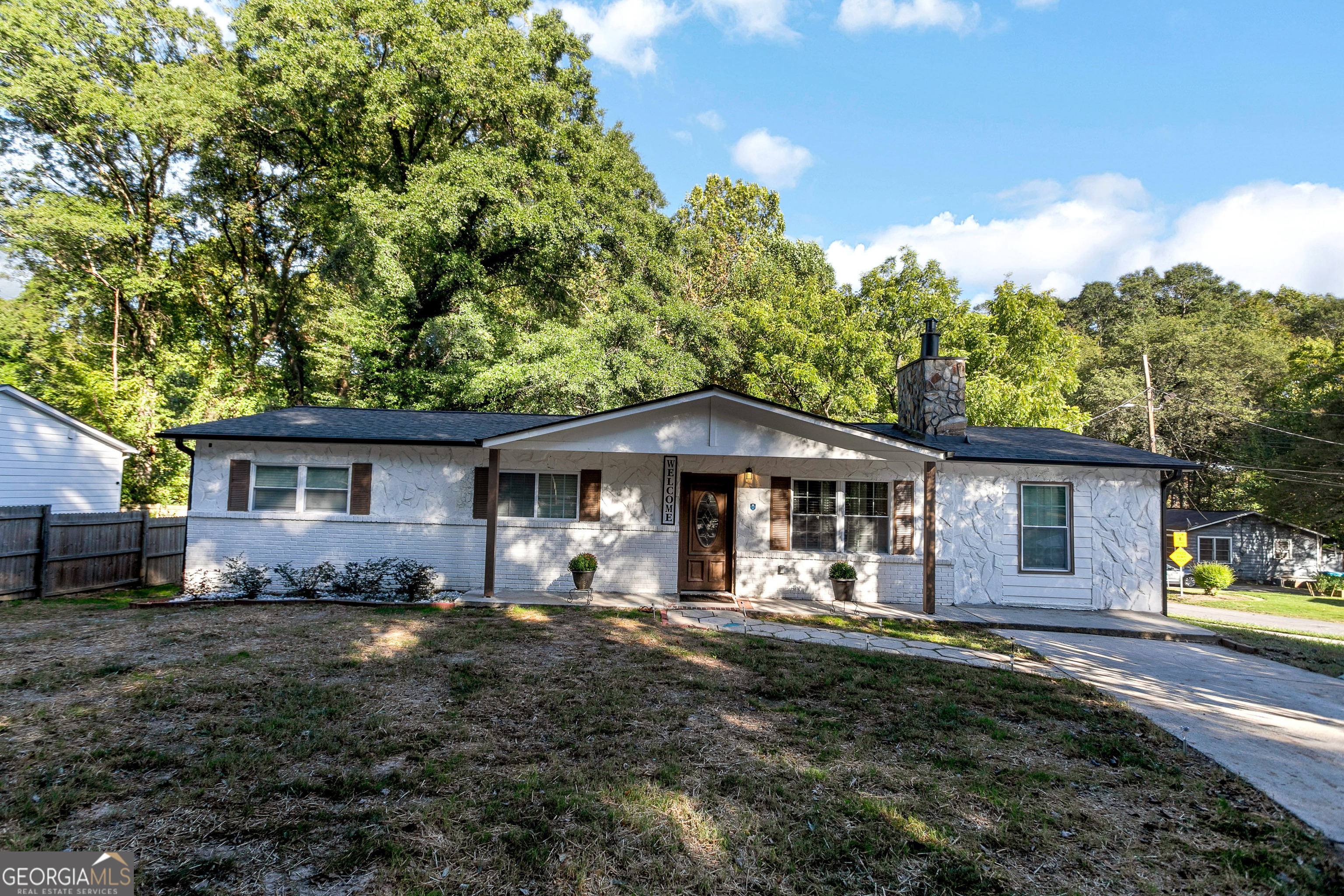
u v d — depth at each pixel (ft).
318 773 15.19
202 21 76.23
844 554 41.24
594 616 34.22
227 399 74.02
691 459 42.22
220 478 39.58
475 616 33.50
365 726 18.01
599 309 83.35
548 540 41.01
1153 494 41.68
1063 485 41.75
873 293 90.79
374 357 72.28
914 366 43.98
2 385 48.42
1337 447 97.45
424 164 73.26
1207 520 110.11
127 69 71.77
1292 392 114.62
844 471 42.06
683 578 42.04
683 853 12.42
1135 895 11.54
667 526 41.29
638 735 18.06
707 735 18.21
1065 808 14.67
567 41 80.79
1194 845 13.26
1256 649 31.99
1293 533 106.01
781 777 15.72
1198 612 60.59
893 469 41.78
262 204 83.51
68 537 40.78
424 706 19.75
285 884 11.10
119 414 67.36
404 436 39.42
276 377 84.69
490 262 79.36
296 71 62.90
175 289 76.74
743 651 27.91
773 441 37.22
